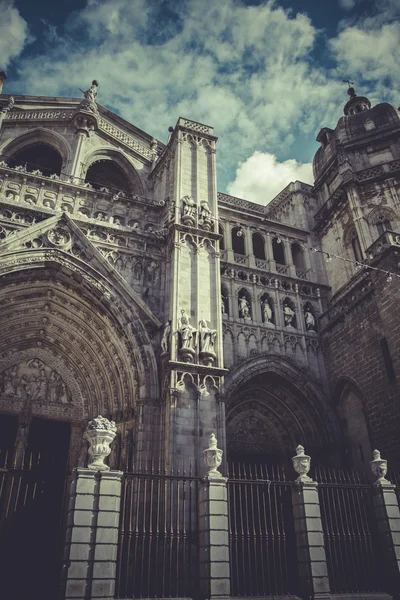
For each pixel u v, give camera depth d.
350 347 23.61
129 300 20.28
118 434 19.30
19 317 20.72
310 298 27.22
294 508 13.52
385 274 21.09
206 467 17.09
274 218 33.38
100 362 21.27
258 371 23.08
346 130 31.95
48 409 20.73
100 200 24.06
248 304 25.38
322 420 23.31
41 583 15.34
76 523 10.93
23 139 27.86
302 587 12.46
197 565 13.13
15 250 18.88
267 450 23.78
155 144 32.25
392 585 13.05
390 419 20.06
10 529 16.30
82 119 28.23
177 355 19.00
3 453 19.48
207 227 23.17
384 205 27.36
